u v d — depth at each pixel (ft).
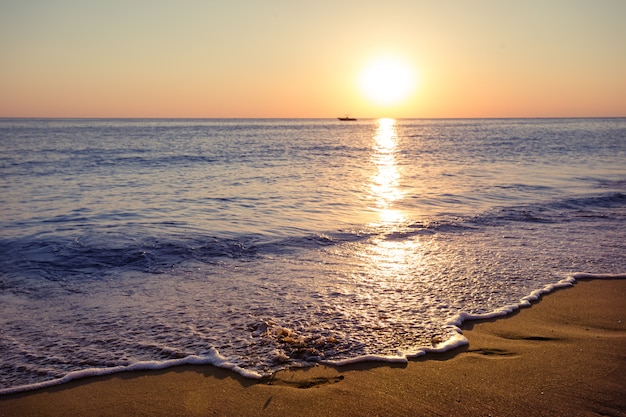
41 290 22.79
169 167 81.76
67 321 19.11
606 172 72.49
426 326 18.58
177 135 237.45
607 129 313.94
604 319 19.61
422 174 71.72
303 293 22.13
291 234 33.53
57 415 13.11
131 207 44.37
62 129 326.03
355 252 29.35
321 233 33.91
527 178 65.87
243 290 22.53
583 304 21.18
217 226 36.11
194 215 40.63
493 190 55.06
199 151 122.62
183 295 21.93
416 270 25.76
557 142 160.97
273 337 17.51
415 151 126.93
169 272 25.41
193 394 13.97
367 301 21.16
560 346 17.03
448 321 19.06
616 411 12.92
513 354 16.38
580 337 17.83
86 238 31.89
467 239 32.60
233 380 14.71
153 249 29.37
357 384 14.42
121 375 15.07
